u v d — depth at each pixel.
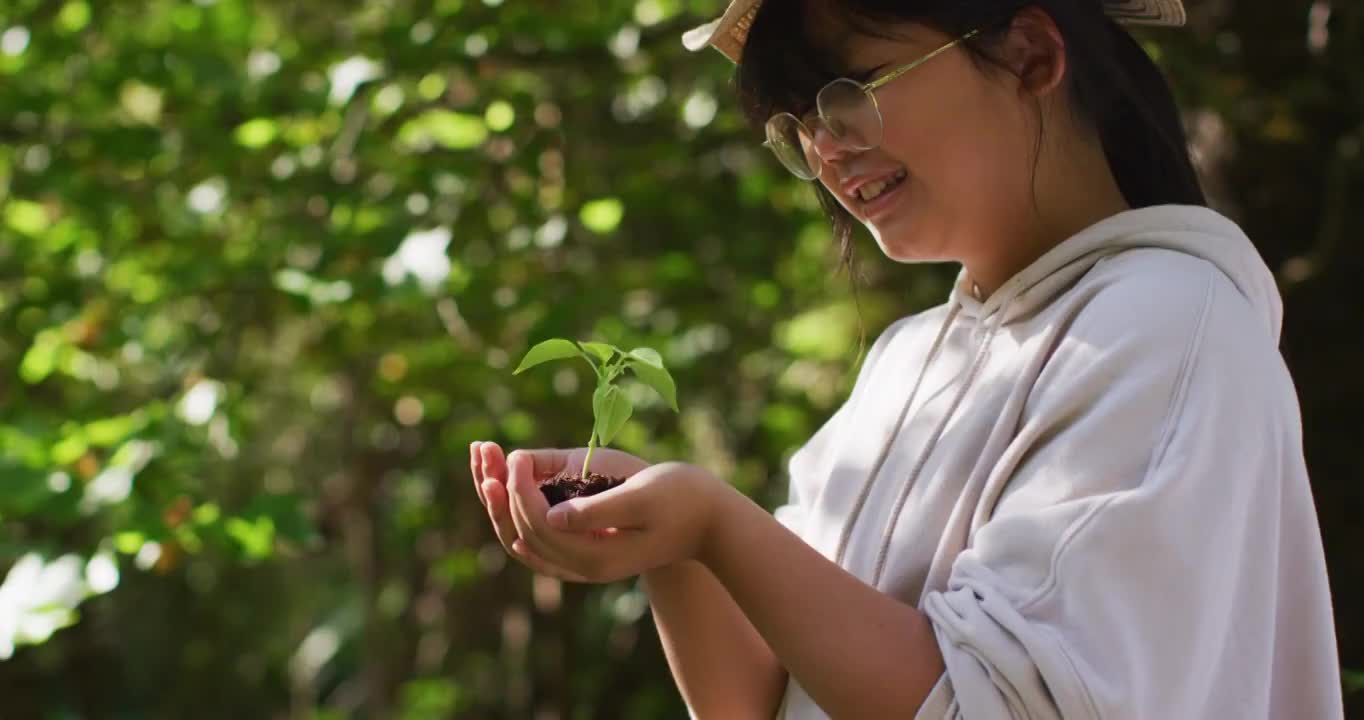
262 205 4.05
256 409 5.10
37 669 7.35
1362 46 3.73
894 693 1.09
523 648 5.43
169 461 3.06
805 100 1.29
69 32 4.24
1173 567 1.05
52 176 4.05
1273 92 3.81
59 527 3.40
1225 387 1.11
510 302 3.82
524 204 3.85
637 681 5.90
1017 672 1.02
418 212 3.77
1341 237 3.73
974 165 1.24
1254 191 3.84
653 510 1.13
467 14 3.79
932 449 1.29
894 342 1.52
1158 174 1.34
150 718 7.57
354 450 5.45
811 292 5.00
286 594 7.83
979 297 1.37
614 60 3.98
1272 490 1.14
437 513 5.27
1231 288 1.19
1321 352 3.81
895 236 1.28
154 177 4.10
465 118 3.77
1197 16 3.82
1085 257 1.26
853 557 1.32
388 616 6.14
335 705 7.16
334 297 3.39
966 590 1.10
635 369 1.33
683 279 4.40
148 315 4.29
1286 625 1.24
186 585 7.57
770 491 5.44
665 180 4.41
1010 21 1.23
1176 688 1.03
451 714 5.68
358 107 3.73
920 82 1.22
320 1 4.66
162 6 4.57
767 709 1.40
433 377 4.41
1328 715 1.24
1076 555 1.05
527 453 1.21
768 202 4.75
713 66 4.00
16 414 4.06
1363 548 3.68
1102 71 1.28
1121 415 1.10
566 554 1.14
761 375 5.39
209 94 4.03
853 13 1.23
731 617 1.40
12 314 4.25
